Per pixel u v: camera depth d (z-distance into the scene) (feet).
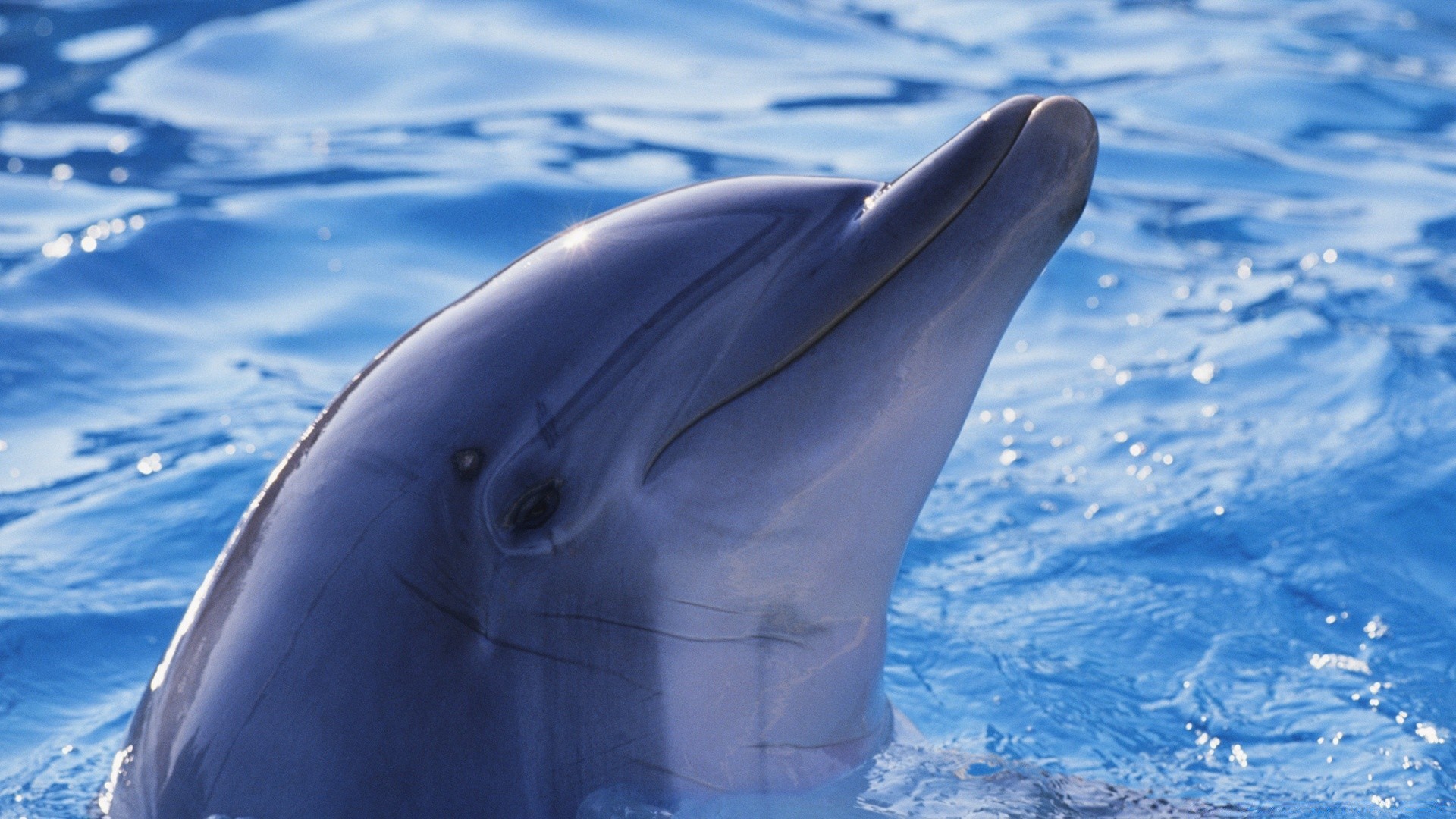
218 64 34.50
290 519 8.20
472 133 30.30
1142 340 21.68
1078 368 20.92
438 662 7.80
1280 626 14.49
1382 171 29.30
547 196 26.55
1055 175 7.72
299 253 24.12
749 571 8.21
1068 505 17.20
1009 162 7.73
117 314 21.90
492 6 37.24
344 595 7.89
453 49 34.71
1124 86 34.35
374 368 8.52
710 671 8.34
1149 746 12.23
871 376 7.84
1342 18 40.42
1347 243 25.34
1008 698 13.00
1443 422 18.39
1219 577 15.49
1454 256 24.62
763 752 8.64
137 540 16.21
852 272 7.84
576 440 8.00
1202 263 24.67
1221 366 20.54
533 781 7.91
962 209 7.77
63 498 17.13
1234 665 13.74
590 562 8.04
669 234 8.28
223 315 22.20
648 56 35.40
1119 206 27.32
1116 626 14.51
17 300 21.88
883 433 7.97
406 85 33.12
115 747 12.16
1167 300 23.11
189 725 8.10
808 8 40.11
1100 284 23.72
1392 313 22.16
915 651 13.93
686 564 8.14
